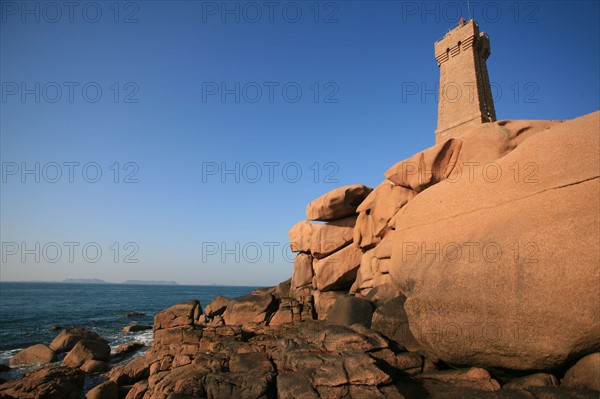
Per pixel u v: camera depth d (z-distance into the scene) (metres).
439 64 28.45
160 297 138.50
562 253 8.96
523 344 9.27
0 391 17.31
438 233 12.67
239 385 12.01
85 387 20.28
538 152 11.00
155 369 17.89
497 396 9.09
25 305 83.81
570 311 8.50
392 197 19.09
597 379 8.26
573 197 9.53
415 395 10.18
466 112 25.25
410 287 12.79
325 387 10.10
